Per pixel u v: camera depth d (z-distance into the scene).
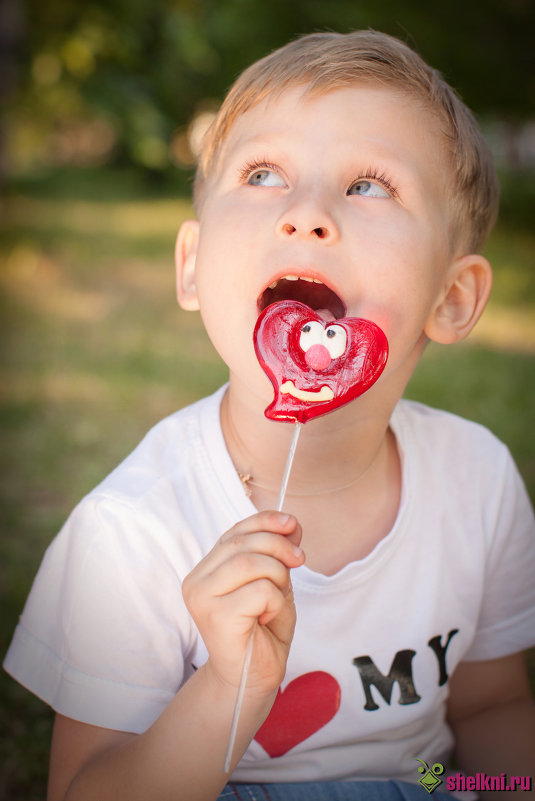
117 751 1.24
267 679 1.12
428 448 1.58
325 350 1.17
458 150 1.43
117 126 12.05
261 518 1.09
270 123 1.34
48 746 2.06
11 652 1.41
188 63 13.37
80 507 1.39
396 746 1.45
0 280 9.00
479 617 1.69
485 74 13.61
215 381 5.47
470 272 1.52
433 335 1.50
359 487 1.46
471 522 1.57
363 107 1.33
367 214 1.28
